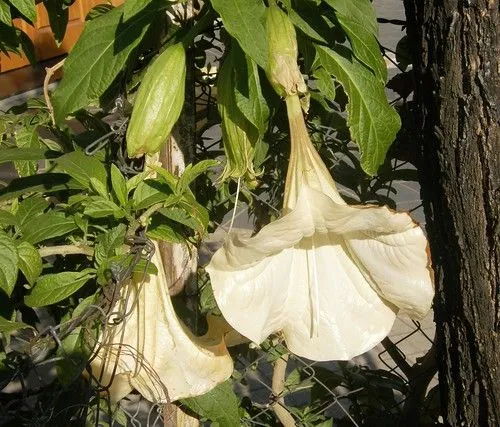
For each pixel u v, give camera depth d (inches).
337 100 36.4
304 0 25.8
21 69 124.2
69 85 26.2
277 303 24.7
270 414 41.6
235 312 23.6
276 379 39.5
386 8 149.4
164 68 25.2
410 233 23.2
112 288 25.6
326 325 25.1
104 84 26.1
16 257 24.7
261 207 37.9
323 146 36.9
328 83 27.0
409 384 40.8
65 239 30.0
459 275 28.4
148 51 32.0
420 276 23.7
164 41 30.1
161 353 26.8
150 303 26.8
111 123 35.4
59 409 30.0
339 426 41.7
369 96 26.8
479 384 28.8
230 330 28.5
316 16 25.9
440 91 27.3
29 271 25.8
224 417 29.4
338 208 22.9
